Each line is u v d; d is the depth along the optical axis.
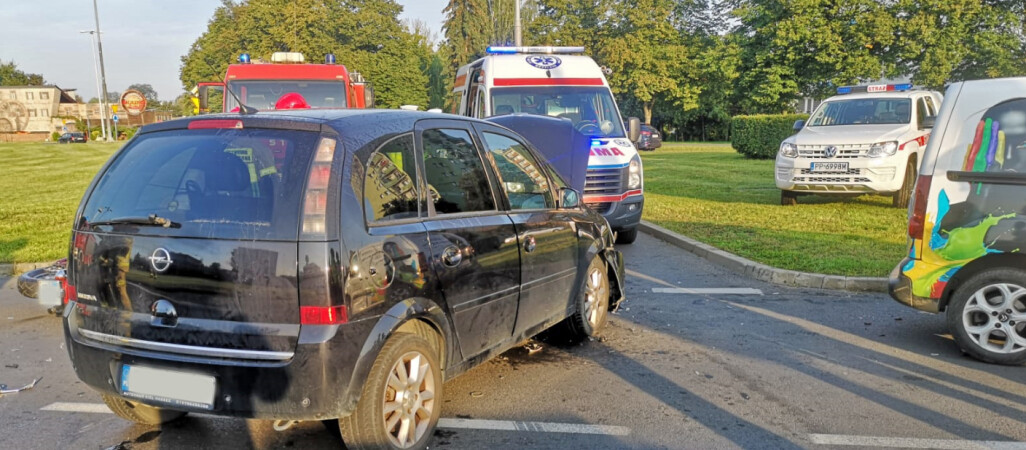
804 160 12.81
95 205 3.66
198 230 3.35
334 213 3.29
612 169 9.77
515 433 4.07
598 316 5.96
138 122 83.25
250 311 3.26
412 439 3.71
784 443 3.92
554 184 5.45
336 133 3.49
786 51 38.78
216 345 3.31
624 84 54.66
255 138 3.51
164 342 3.40
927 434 4.03
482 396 4.63
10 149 45.06
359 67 59.28
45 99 104.31
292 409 3.25
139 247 3.44
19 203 16.16
